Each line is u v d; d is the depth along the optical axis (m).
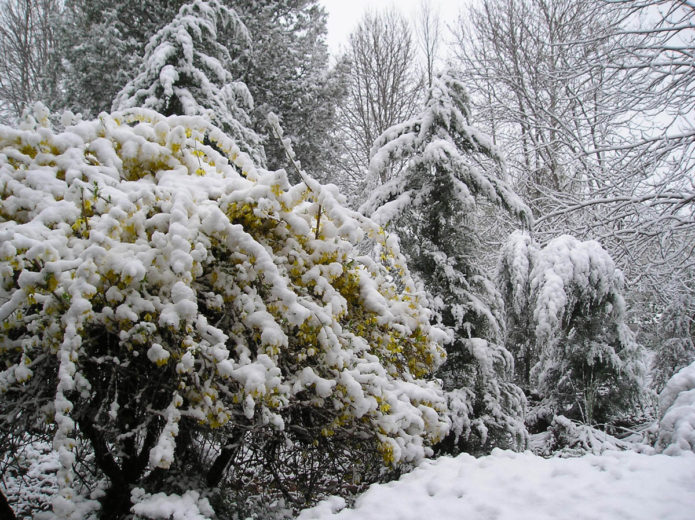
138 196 2.48
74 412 2.37
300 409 3.01
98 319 2.24
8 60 15.88
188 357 2.17
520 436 5.85
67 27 11.34
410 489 2.54
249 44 9.26
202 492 2.70
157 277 2.34
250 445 3.07
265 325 2.51
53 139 2.58
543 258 7.49
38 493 3.81
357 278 3.13
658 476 2.47
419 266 6.41
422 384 3.63
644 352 7.62
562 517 2.11
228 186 2.82
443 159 6.08
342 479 3.35
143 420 2.62
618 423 8.03
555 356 7.89
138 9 9.98
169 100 7.12
